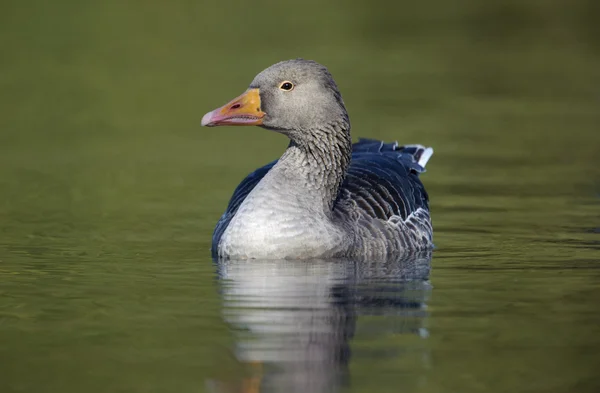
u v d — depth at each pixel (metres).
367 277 12.73
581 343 10.09
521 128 24.48
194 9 39.84
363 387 8.92
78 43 33.97
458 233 15.71
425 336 10.27
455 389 8.90
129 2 40.06
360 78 30.36
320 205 13.84
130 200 18.02
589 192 18.59
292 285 12.27
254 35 35.56
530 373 9.30
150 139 23.67
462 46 35.47
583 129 24.30
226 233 13.80
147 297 11.77
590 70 31.81
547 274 12.95
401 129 24.12
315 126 13.98
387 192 14.73
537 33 38.09
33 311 11.20
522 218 16.62
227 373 9.20
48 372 9.30
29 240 14.99
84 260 13.75
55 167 20.70
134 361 9.55
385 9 42.28
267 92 14.04
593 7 43.22
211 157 21.86
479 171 20.42
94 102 27.16
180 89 28.02
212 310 11.17
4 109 26.23
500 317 10.95
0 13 37.12
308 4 42.50
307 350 9.80
